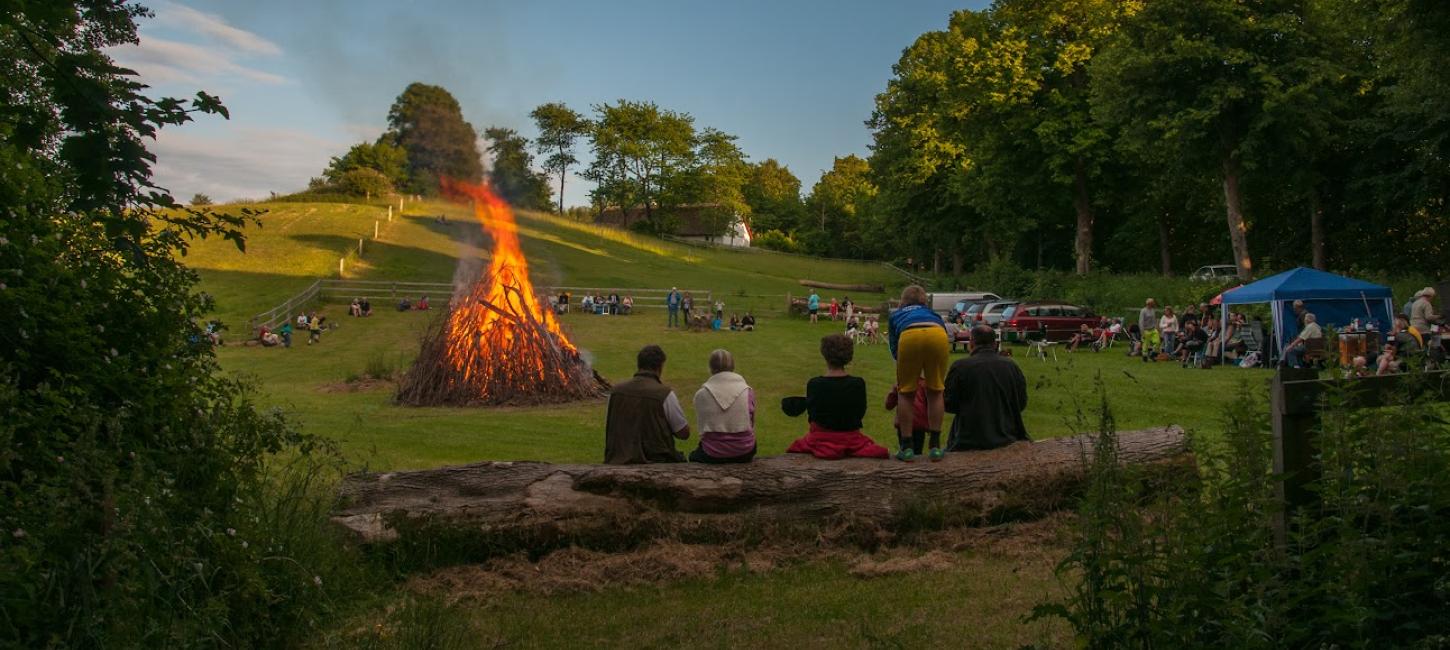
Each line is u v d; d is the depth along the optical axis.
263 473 5.58
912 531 6.94
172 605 3.77
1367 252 42.53
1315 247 41.12
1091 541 3.55
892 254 98.31
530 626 5.38
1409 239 41.91
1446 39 25.80
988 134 46.66
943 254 77.19
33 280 4.34
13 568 3.29
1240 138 35.38
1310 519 3.54
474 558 6.51
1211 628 3.40
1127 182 47.22
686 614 5.58
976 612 5.33
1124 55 35.84
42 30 4.84
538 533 6.58
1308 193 39.03
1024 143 45.69
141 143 4.85
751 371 24.16
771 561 6.59
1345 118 37.62
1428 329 18.48
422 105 76.06
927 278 66.88
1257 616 3.24
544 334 19.00
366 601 5.52
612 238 82.88
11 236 4.36
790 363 26.36
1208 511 3.60
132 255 4.78
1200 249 59.16
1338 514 3.57
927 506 6.97
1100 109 37.50
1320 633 3.36
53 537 3.49
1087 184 48.03
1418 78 28.22
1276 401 3.66
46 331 4.29
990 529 6.95
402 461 10.88
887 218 64.31
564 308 46.91
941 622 5.18
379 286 50.66
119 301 4.75
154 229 5.05
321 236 64.69
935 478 7.15
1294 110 32.69
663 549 6.61
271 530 5.18
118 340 4.68
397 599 5.74
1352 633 3.30
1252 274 36.78
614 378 23.80
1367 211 40.72
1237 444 3.62
